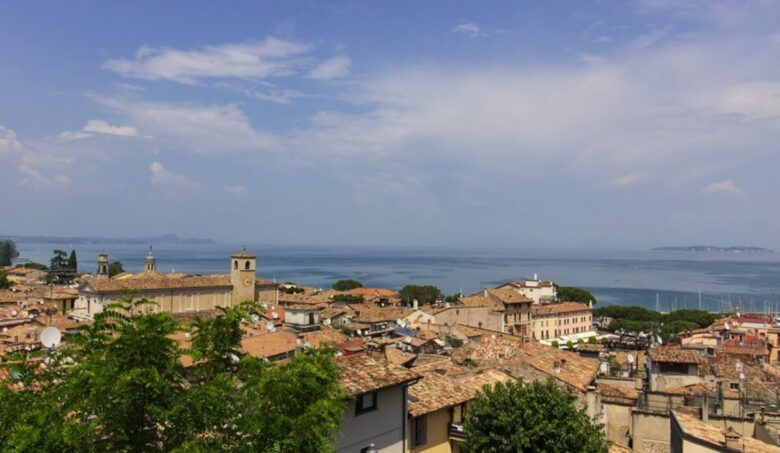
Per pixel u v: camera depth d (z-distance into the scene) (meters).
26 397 15.23
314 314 123.62
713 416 42.56
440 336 104.56
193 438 15.81
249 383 17.25
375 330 125.12
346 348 63.75
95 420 15.09
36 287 164.88
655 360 57.47
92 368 15.29
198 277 152.88
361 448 28.78
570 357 58.03
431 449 34.06
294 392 17.08
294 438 16.44
